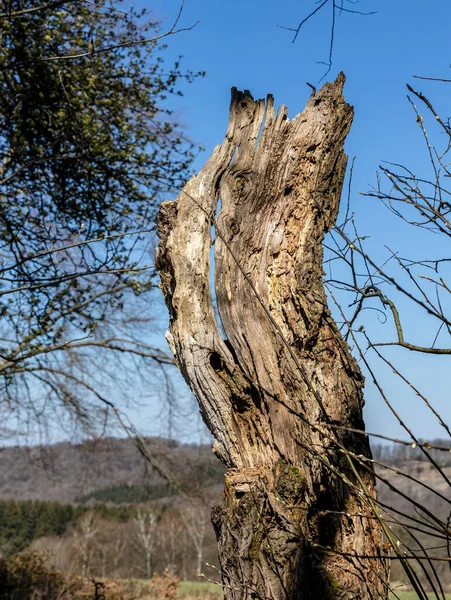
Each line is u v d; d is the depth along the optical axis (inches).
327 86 132.4
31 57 336.2
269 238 123.9
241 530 106.0
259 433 115.4
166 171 383.2
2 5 323.9
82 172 355.3
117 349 470.9
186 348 119.4
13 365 404.2
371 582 103.7
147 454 497.0
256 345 117.0
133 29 374.6
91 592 506.0
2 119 362.3
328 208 129.1
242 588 103.9
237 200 125.7
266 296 120.3
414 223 94.0
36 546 1263.5
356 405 115.5
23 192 361.1
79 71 362.6
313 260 123.6
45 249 319.3
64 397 469.1
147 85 382.6
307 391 114.3
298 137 128.6
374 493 112.3
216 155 128.7
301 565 102.3
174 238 123.3
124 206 373.1
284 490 108.1
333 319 120.6
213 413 118.6
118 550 1334.9
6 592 476.7
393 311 93.0
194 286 120.9
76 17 363.9
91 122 346.9
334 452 109.7
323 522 110.3
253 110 131.9
